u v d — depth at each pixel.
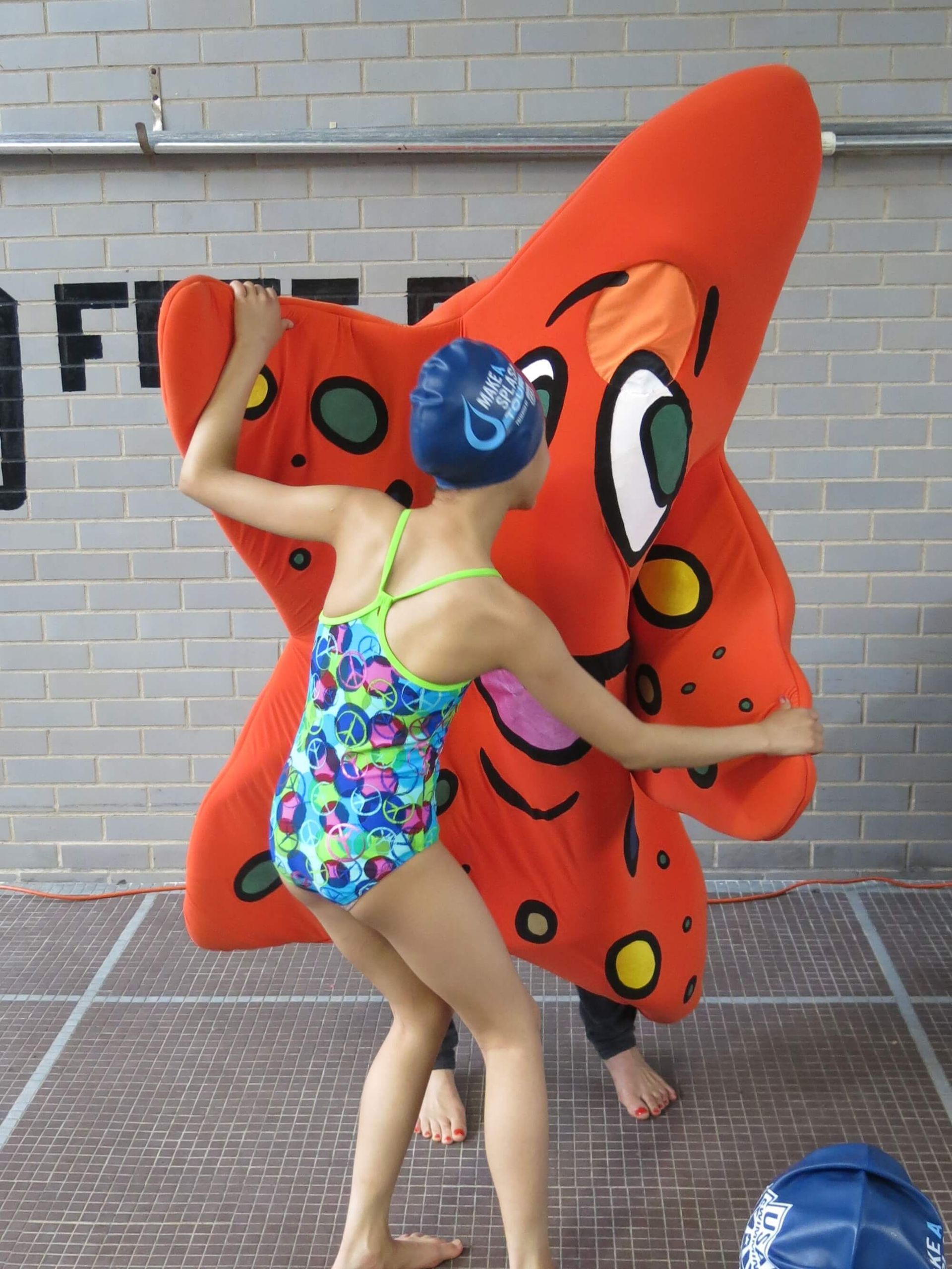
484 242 3.07
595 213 1.70
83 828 3.44
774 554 1.84
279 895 2.02
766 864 3.39
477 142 2.93
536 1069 1.68
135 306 3.12
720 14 2.91
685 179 1.65
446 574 1.49
